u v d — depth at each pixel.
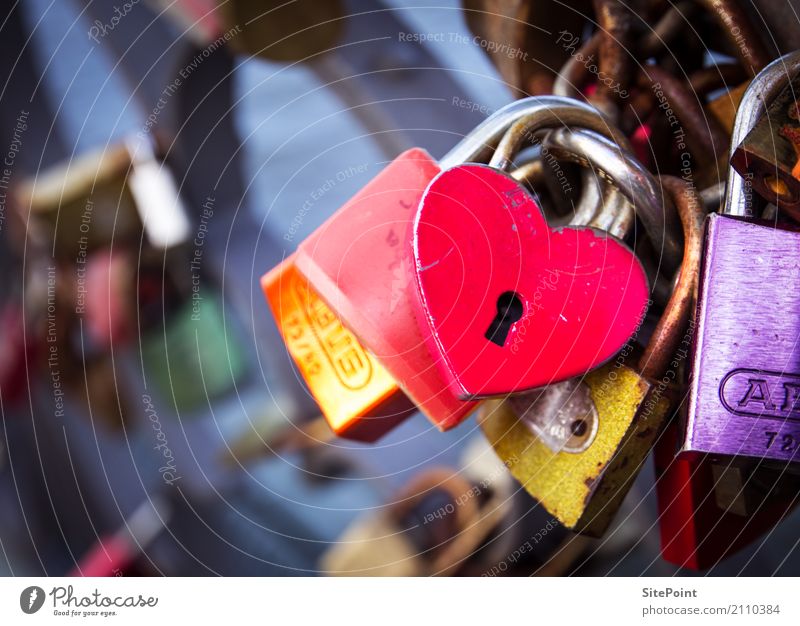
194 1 2.50
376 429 0.91
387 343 0.78
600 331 0.70
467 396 0.69
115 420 2.43
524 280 0.70
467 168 0.71
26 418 2.48
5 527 2.47
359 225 0.82
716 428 0.69
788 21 0.80
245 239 2.50
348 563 1.85
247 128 2.67
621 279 0.71
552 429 0.77
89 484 2.43
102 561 2.19
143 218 2.34
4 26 3.20
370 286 0.79
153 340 2.40
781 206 0.70
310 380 0.88
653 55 0.90
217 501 2.26
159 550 2.20
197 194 2.48
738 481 0.81
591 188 0.81
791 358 0.70
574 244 0.71
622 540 1.79
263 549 2.15
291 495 2.23
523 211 0.71
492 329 0.69
